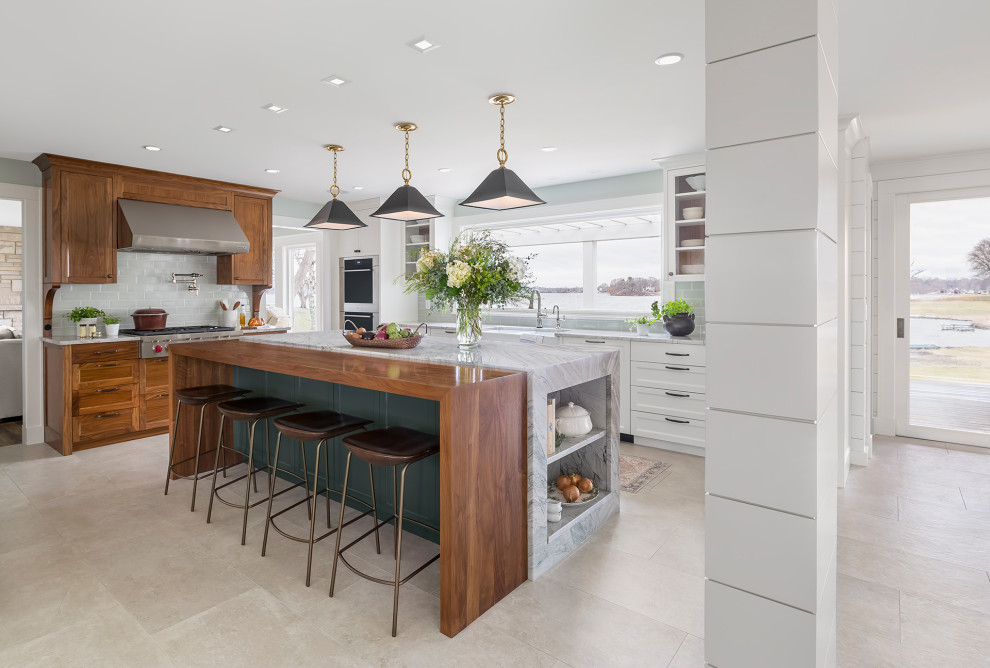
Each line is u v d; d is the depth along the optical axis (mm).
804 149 1348
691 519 3020
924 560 2559
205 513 3086
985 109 3348
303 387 3453
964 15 2250
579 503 2873
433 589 2314
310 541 2328
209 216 5211
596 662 1854
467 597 2062
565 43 2492
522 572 2365
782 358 1401
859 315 3908
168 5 2145
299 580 2369
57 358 4332
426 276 3268
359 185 5625
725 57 1452
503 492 2250
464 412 2053
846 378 3584
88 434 4352
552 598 2248
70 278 4426
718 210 1475
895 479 3664
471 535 2082
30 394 4555
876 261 4793
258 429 3855
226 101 3193
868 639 1975
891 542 2742
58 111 3342
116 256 4699
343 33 2387
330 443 3279
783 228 1382
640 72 2809
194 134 3814
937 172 4480
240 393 3330
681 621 2090
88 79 2859
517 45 2510
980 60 2672
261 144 4074
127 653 1881
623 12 2225
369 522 2994
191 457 3715
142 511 3105
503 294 3225
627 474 3764
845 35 2422
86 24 2289
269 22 2287
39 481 3600
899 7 2191
